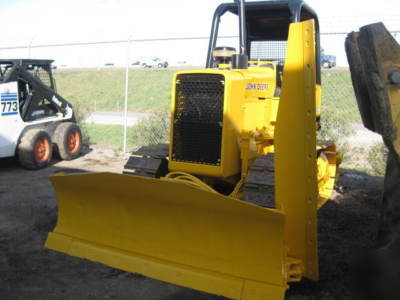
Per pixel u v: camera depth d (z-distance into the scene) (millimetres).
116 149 10258
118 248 3674
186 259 3412
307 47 3264
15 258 4426
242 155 4160
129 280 4012
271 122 4797
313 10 5320
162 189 3273
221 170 3979
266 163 3975
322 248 4633
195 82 4031
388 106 2551
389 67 2535
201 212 3281
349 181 7242
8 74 7871
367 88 2771
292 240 3508
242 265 3234
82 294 3754
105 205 3705
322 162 5293
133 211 3586
